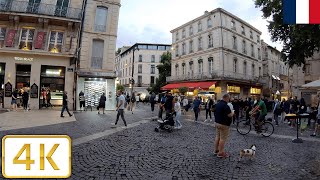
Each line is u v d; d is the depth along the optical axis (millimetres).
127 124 12016
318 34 15352
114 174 4797
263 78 42250
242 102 17859
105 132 9414
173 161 5859
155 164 5570
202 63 36562
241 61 37406
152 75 61312
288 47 19516
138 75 60906
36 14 18438
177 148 7234
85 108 20156
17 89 18312
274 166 5668
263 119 10047
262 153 6965
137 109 24328
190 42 39531
